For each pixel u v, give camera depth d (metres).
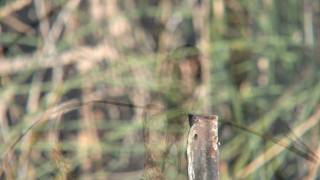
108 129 8.71
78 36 8.89
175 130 5.55
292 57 8.90
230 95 8.24
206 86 8.06
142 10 9.24
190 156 4.61
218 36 8.70
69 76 8.73
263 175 7.61
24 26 9.00
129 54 8.71
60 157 5.52
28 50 9.16
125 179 8.36
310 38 9.05
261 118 8.21
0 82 8.50
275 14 9.06
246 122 8.28
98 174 8.12
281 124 8.34
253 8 9.03
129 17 9.16
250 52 8.80
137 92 8.34
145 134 5.04
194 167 4.61
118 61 8.58
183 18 9.23
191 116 4.64
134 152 8.48
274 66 8.85
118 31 9.05
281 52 8.85
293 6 9.14
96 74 8.56
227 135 8.00
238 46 8.73
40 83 8.49
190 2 9.16
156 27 9.24
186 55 8.02
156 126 5.09
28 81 9.14
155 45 9.16
